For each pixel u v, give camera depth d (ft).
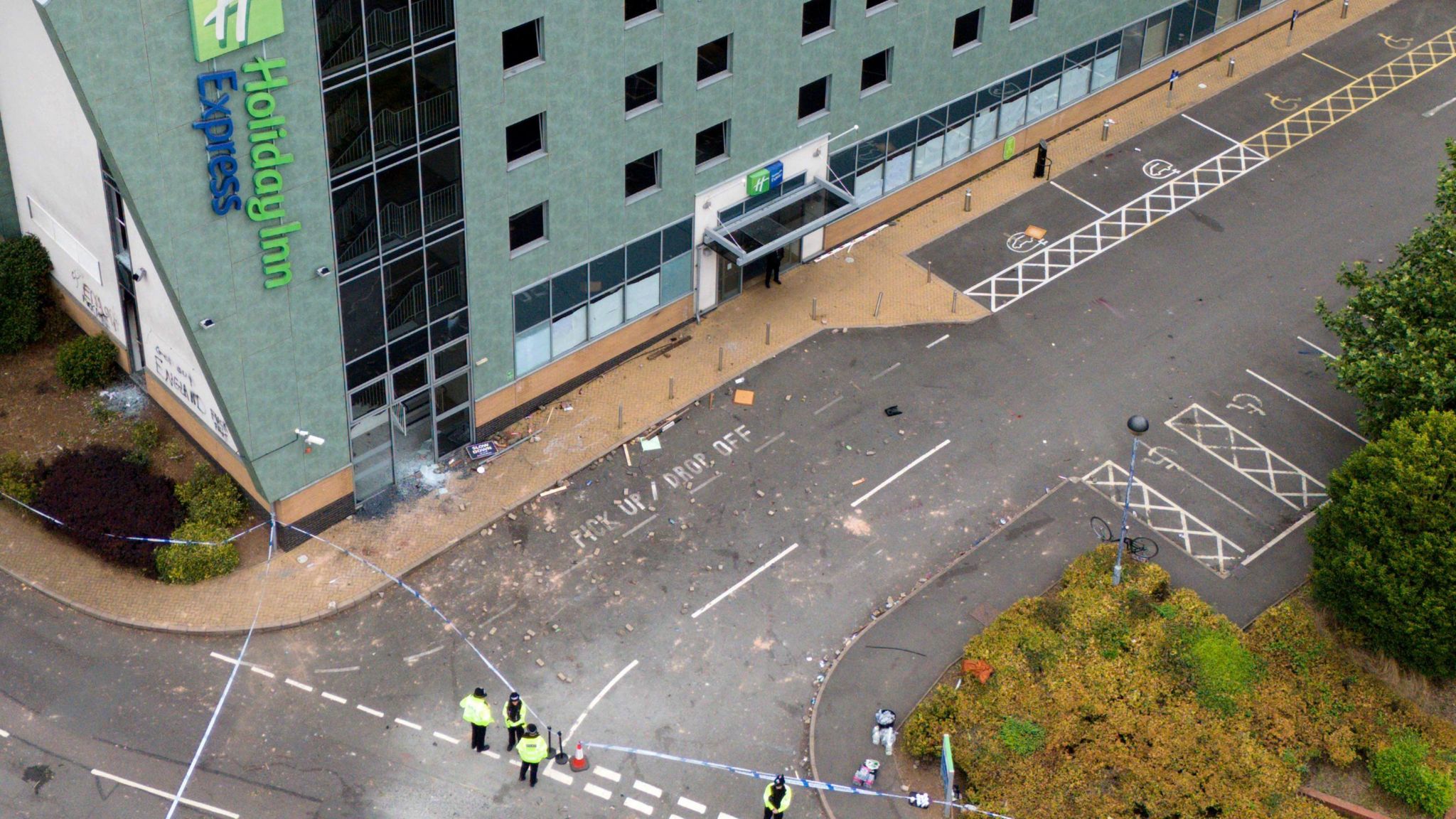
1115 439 170.30
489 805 133.49
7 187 165.07
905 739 138.21
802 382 175.63
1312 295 189.06
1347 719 140.67
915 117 191.42
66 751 135.44
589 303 168.04
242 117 125.59
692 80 161.38
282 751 136.46
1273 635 147.33
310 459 150.00
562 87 149.38
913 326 183.62
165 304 144.15
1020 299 188.14
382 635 146.82
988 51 194.18
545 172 153.38
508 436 167.22
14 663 142.20
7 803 131.34
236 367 138.41
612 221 163.84
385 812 132.46
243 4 119.65
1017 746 135.85
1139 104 220.02
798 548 156.97
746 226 178.81
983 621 150.51
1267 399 175.52
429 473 162.40
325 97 130.52
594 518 159.02
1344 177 207.51
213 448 155.22
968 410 173.17
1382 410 150.92
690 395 173.06
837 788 135.95
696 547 156.56
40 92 145.28
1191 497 164.04
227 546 150.61
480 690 133.28
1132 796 132.57
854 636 148.66
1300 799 134.41
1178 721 138.72
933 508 161.89
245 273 133.80
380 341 148.97
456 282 152.46
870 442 168.96
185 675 142.20
